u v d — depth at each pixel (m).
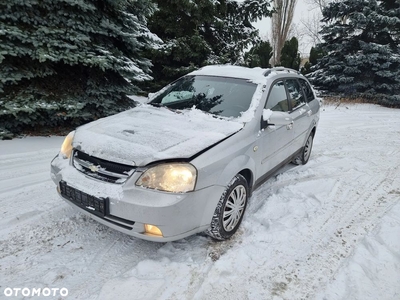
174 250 2.56
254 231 2.87
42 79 5.54
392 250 2.68
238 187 2.75
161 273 2.26
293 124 3.82
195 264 2.37
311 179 4.27
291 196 3.64
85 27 5.48
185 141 2.43
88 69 5.95
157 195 2.12
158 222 2.11
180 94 3.57
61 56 5.05
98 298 2.01
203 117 3.01
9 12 4.81
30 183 3.66
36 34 4.98
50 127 5.78
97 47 5.73
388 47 12.50
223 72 3.73
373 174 4.59
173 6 10.09
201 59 10.52
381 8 12.99
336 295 2.15
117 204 2.15
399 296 2.16
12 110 4.79
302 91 4.52
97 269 2.31
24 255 2.41
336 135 7.34
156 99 3.71
